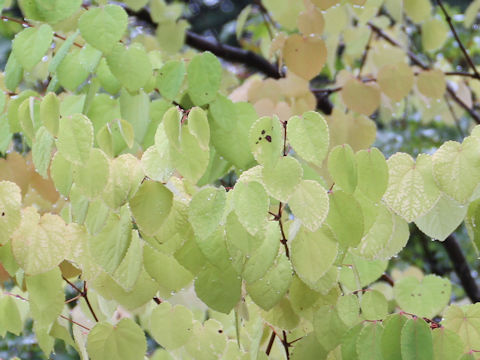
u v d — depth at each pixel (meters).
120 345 0.98
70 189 0.97
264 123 0.90
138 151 1.21
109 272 0.93
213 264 0.93
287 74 1.45
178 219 0.94
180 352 1.10
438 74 1.51
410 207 0.93
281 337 1.07
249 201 0.89
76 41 1.20
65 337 1.06
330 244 0.93
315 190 0.91
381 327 0.95
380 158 0.92
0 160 1.13
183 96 1.14
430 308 1.09
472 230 0.96
